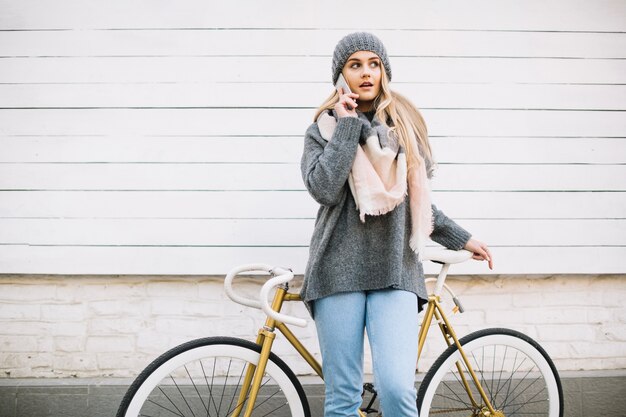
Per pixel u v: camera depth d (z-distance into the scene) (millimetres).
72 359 2344
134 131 2346
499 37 2404
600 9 2428
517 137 2406
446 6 2393
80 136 2338
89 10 2346
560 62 2420
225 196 2344
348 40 1697
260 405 2271
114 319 2359
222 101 2357
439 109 2393
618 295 2432
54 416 2232
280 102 2361
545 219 2398
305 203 2354
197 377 2352
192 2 2355
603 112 2426
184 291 2379
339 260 1572
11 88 2330
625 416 2352
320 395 2264
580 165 2416
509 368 2445
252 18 2363
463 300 2438
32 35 2338
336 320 1563
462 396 2326
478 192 2391
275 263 2344
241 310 2375
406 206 1673
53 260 2311
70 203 2322
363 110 1771
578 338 2428
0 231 2309
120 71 2348
